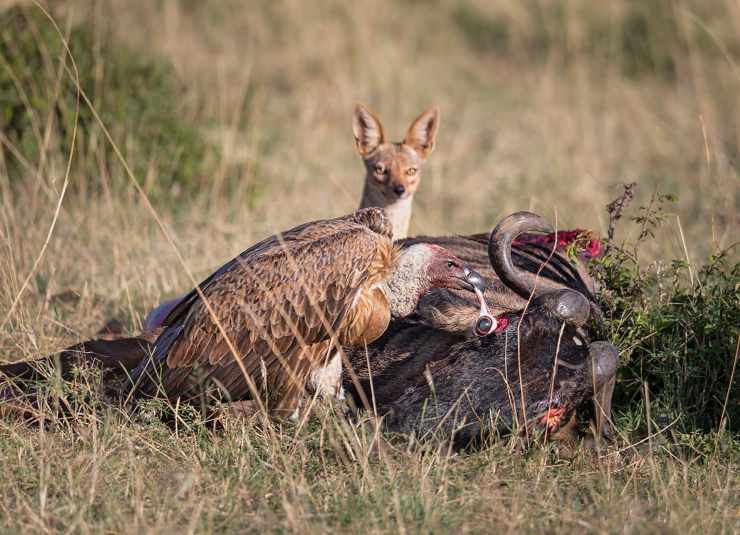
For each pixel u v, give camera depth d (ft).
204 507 24.48
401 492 25.00
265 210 50.65
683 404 30.53
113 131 49.26
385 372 29.58
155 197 48.26
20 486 25.54
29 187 46.24
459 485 25.59
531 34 90.53
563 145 63.31
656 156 62.75
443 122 72.43
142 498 24.89
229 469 26.37
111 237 42.73
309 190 55.77
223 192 51.01
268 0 90.68
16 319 34.53
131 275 40.81
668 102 73.15
